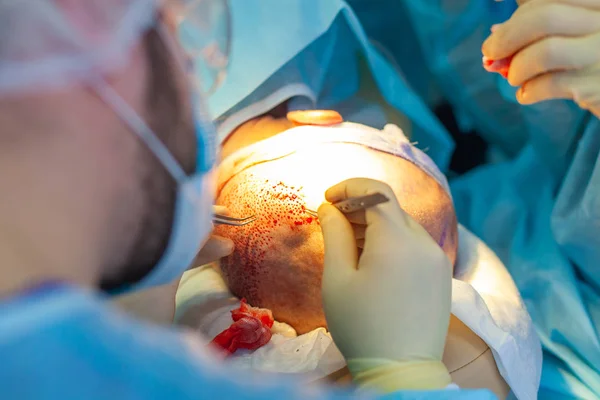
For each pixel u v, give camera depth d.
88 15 0.42
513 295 1.04
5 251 0.40
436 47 1.53
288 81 1.16
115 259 0.49
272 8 1.09
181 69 0.50
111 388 0.38
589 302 1.21
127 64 0.44
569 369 1.13
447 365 0.88
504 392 0.92
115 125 0.44
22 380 0.37
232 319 0.96
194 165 0.53
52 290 0.39
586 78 0.90
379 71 1.27
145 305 0.82
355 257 0.77
